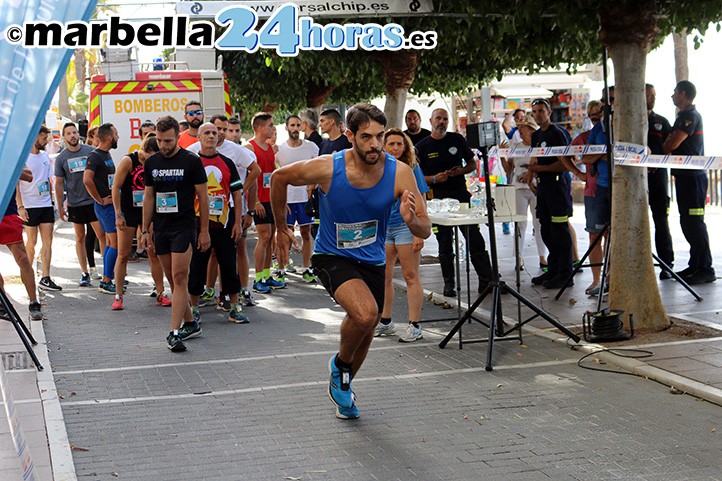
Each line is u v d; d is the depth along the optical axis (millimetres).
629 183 9195
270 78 21125
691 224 11766
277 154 13125
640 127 9203
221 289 10883
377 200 6215
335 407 6949
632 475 5402
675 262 13883
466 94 22719
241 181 10977
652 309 9125
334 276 6250
